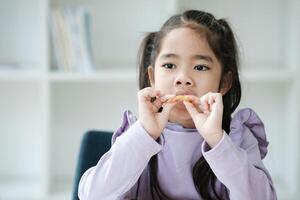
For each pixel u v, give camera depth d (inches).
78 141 107.8
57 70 96.3
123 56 105.2
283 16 108.0
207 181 47.9
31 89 105.7
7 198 96.3
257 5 107.5
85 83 106.4
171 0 98.0
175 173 48.5
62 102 106.7
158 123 44.1
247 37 108.2
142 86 54.0
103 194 44.2
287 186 106.4
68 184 104.3
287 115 106.4
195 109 44.5
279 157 111.3
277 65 109.0
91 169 47.7
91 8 103.3
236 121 48.4
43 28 92.9
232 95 51.3
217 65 47.6
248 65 108.3
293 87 101.7
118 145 43.9
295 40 101.7
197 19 48.6
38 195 97.3
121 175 43.7
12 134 106.7
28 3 102.5
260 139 50.4
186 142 47.6
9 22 102.6
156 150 43.8
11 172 107.7
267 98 110.6
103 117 107.7
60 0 102.0
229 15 106.9
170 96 44.8
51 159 106.9
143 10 104.6
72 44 94.3
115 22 104.4
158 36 49.3
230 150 42.5
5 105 105.7
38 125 106.8
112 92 107.3
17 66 100.7
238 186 42.8
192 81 45.9
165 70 46.6
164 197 49.8
